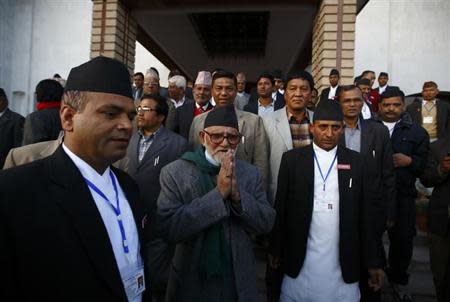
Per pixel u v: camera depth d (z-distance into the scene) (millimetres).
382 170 3111
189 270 1893
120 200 1316
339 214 2326
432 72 10758
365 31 10930
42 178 1107
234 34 8508
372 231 2355
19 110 11922
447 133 2939
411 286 3713
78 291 1052
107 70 1157
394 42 10867
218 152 1960
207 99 3873
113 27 5574
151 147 3006
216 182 2002
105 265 1109
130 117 1219
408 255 3512
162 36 7734
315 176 2406
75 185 1137
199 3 5844
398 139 3596
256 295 1933
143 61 11828
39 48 12008
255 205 1904
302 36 7707
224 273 1872
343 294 2314
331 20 5211
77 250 1075
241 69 11016
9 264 1000
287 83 3201
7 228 1007
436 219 2781
